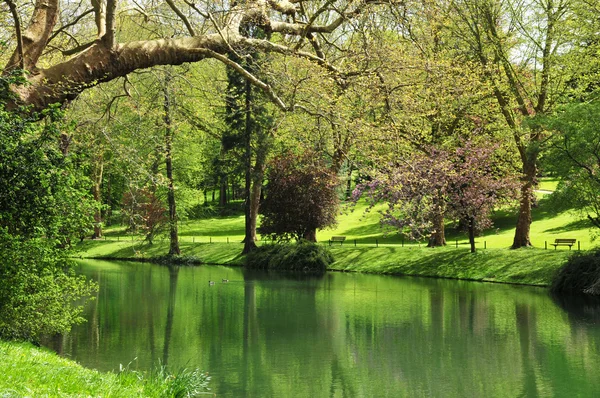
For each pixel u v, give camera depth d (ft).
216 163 169.99
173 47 49.49
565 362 58.49
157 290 107.24
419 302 92.89
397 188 57.67
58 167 46.42
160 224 169.99
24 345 44.39
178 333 70.74
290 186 150.82
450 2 93.09
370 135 56.59
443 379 53.16
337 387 50.67
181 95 70.33
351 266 140.36
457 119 127.24
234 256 163.43
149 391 32.89
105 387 29.81
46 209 46.21
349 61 61.11
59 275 52.54
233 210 255.70
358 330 73.00
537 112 122.72
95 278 126.21
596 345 64.95
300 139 66.39
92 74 46.96
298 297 98.73
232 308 88.22
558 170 105.40
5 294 46.09
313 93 55.47
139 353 60.80
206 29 58.65
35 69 46.16
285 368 56.54
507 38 123.95
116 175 183.01
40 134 48.01
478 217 130.00
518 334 70.49
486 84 106.93
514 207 134.51
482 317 80.53
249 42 53.57
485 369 56.34
